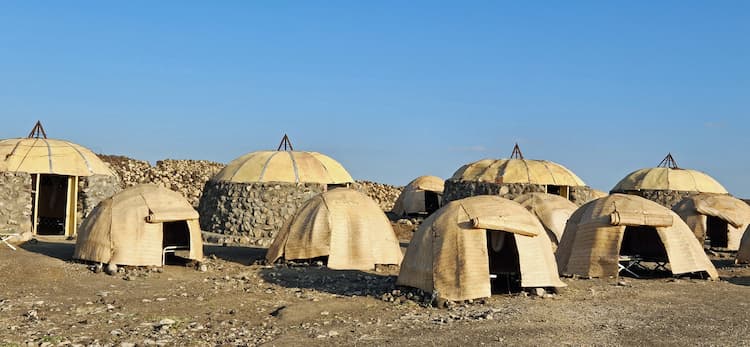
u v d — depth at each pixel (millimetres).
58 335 10188
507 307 12492
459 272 13055
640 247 20828
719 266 20422
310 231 17953
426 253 13594
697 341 10039
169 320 11320
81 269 15898
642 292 14445
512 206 14312
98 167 26156
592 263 16828
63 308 12141
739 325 11172
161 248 16719
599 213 17219
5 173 23109
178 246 18109
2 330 10398
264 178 25688
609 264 16641
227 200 25609
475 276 13086
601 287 15055
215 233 25188
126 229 16453
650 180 35469
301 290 14445
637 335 10352
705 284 15922
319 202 18469
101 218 16750
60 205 26984
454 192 31594
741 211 26844
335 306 12625
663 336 10320
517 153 32750
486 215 13609
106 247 16250
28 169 24094
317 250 17703
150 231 16656
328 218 18000
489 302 12992
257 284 15125
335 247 17703
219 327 11000
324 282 15500
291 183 25672
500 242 16578
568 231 17984
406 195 36750
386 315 11953
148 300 12992
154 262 16500
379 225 18422
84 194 25125
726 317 11844
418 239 14078
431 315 11930
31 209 24562
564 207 23578
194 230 17438
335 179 27328
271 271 16859
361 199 18734
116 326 10914
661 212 16969
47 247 19578
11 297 12969
